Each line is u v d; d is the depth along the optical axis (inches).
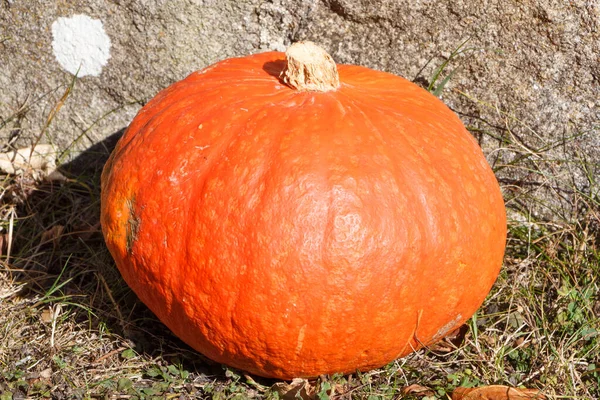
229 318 26.5
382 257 25.9
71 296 31.8
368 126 27.0
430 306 27.0
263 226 25.8
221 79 28.9
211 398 28.5
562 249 33.6
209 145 26.8
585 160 33.3
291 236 25.7
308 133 26.5
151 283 27.3
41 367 29.4
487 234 27.6
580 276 32.5
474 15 32.7
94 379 29.1
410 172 26.6
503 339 31.0
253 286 26.0
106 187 28.5
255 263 25.9
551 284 32.7
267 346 26.7
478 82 33.5
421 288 26.6
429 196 26.6
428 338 27.8
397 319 26.7
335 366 27.4
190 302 26.8
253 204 25.9
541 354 30.3
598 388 29.2
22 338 30.6
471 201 27.3
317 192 25.8
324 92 28.0
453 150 27.6
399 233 26.0
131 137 28.5
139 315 31.7
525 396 27.9
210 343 27.3
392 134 27.0
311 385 28.7
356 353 27.0
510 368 30.2
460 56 33.3
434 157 27.1
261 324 26.3
